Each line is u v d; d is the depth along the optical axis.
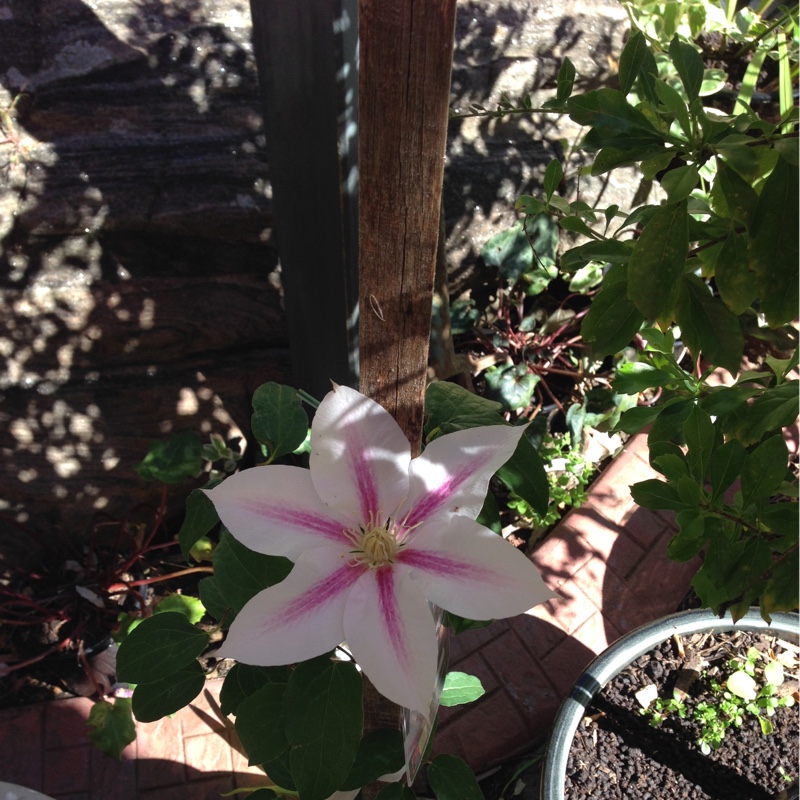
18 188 0.88
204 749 0.87
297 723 0.43
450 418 0.51
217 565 0.46
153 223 0.91
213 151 0.92
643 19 1.09
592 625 0.94
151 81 0.91
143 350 0.96
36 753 0.87
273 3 0.65
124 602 0.99
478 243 1.12
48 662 0.94
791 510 0.50
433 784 0.52
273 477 0.41
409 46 0.35
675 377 0.63
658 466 0.52
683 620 0.79
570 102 0.49
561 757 0.73
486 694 0.89
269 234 0.95
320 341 0.89
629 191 1.17
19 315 0.91
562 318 1.22
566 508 1.07
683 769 0.78
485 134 1.08
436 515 0.41
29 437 0.94
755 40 1.12
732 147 0.42
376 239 0.40
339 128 0.66
